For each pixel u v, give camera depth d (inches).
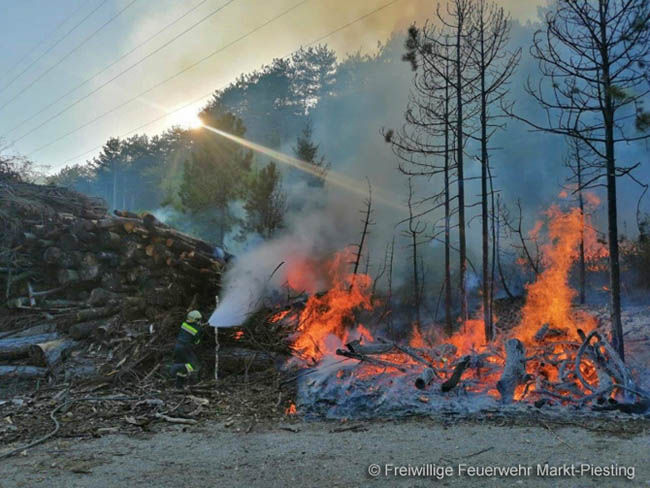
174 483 189.0
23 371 347.9
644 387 314.3
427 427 259.9
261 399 317.1
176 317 417.4
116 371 349.7
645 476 183.3
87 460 216.1
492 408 284.8
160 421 277.0
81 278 479.2
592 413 272.8
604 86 363.6
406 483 182.7
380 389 320.2
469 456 210.8
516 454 211.9
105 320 431.2
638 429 245.1
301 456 218.1
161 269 473.4
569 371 331.0
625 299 591.5
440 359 371.6
